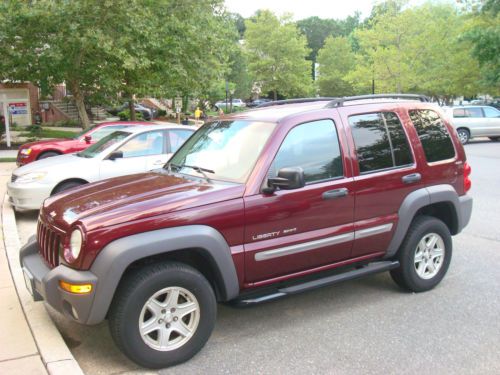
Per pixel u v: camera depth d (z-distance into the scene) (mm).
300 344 4098
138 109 39281
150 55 18234
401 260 4980
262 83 54469
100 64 17375
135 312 3500
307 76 55625
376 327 4398
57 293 3574
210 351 3984
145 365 3607
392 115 4938
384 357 3869
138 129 9039
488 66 24656
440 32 31828
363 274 4629
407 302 4953
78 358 3893
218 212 3793
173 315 3672
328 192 4309
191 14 19859
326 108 4527
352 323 4488
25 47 16766
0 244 6484
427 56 31953
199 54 19875
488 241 7062
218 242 3764
